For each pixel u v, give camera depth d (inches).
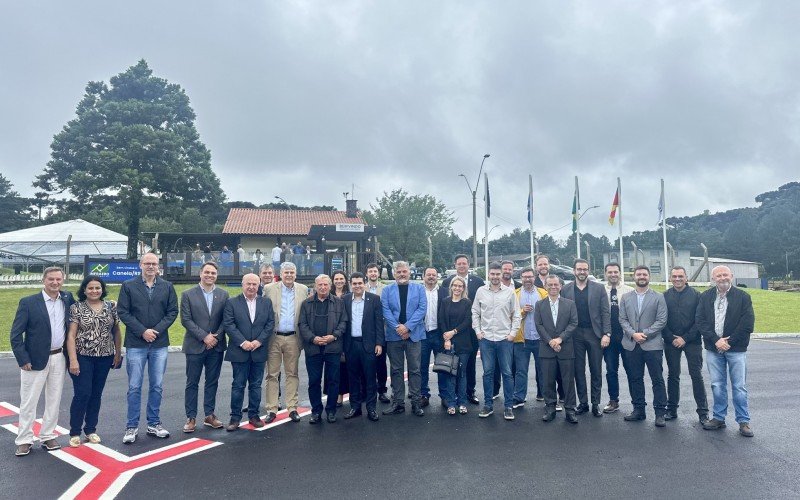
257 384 275.4
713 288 265.3
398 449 233.6
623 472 204.1
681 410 300.7
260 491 189.0
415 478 199.8
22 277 982.4
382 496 183.5
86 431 247.9
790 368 423.2
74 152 1653.5
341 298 297.9
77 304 247.9
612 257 2219.5
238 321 271.6
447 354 291.0
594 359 290.8
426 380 318.3
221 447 238.5
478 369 431.5
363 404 325.7
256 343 267.7
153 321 257.4
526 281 320.8
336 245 1453.0
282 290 293.0
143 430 268.1
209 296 274.5
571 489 188.2
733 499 178.4
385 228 1077.8
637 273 279.6
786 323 737.0
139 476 204.2
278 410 305.9
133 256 1555.1
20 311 232.8
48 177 1710.1
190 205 1754.4
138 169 1557.6
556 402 294.0
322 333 280.5
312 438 251.4
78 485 195.8
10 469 212.4
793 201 3435.0
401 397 298.4
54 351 239.9
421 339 299.1
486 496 182.9
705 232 3499.0
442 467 211.3
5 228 2600.9
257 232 1414.9
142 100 1790.1
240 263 937.5
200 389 363.6
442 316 302.7
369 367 286.7
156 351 258.2
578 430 261.1
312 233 1058.1
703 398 269.4
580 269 293.1
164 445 242.1
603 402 325.1
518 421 279.0
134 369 250.7
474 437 250.2
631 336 276.5
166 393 350.0
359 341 291.3
